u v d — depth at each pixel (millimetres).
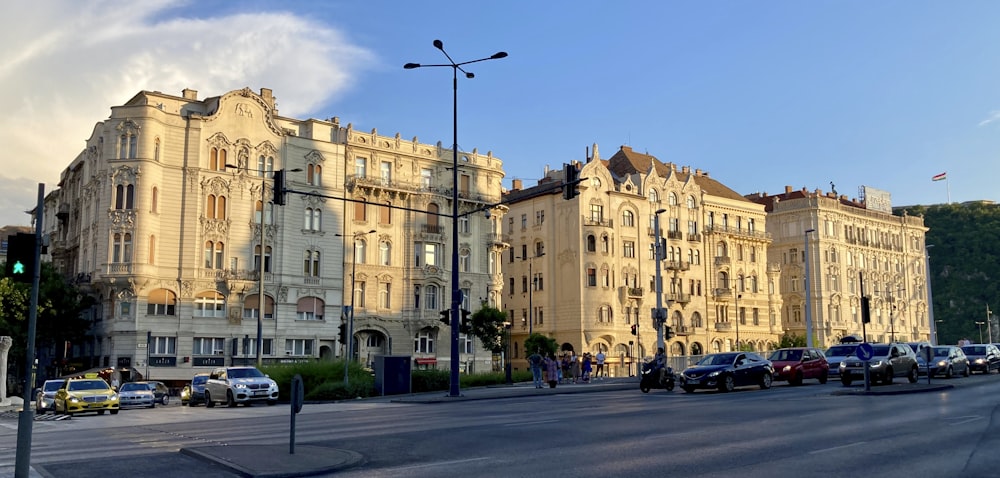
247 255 65625
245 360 63781
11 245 12852
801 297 107438
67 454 15984
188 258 63031
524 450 15023
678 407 24688
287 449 15094
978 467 12102
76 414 33031
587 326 84438
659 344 46594
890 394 29156
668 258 92125
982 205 167250
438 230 74625
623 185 90188
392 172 73188
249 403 37125
